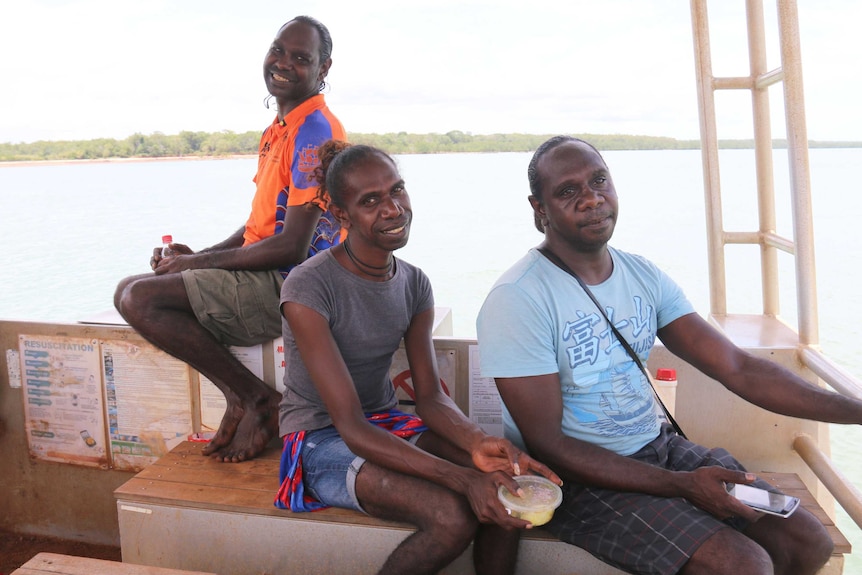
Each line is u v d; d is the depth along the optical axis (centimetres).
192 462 291
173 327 289
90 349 336
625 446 229
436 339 307
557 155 221
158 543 262
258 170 329
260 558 252
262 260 297
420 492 221
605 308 227
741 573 186
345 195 236
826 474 262
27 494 361
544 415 217
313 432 251
